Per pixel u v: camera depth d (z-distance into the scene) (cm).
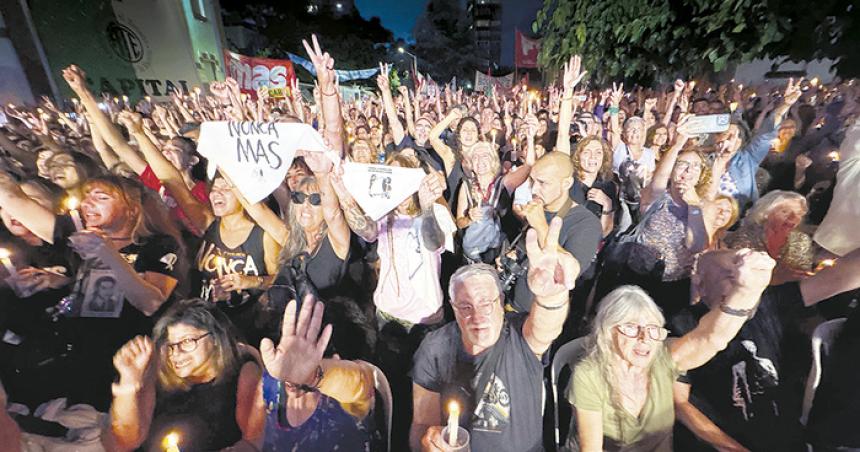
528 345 167
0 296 178
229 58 541
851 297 156
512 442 174
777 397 161
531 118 196
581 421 170
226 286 189
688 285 172
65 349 175
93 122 203
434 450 168
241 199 182
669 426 166
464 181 196
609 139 223
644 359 160
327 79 162
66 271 186
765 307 163
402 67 2081
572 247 174
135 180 195
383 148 302
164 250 192
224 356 178
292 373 174
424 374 176
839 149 170
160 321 175
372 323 183
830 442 156
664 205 179
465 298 164
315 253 185
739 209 179
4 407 172
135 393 176
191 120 332
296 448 177
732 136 176
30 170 214
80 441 175
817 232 163
